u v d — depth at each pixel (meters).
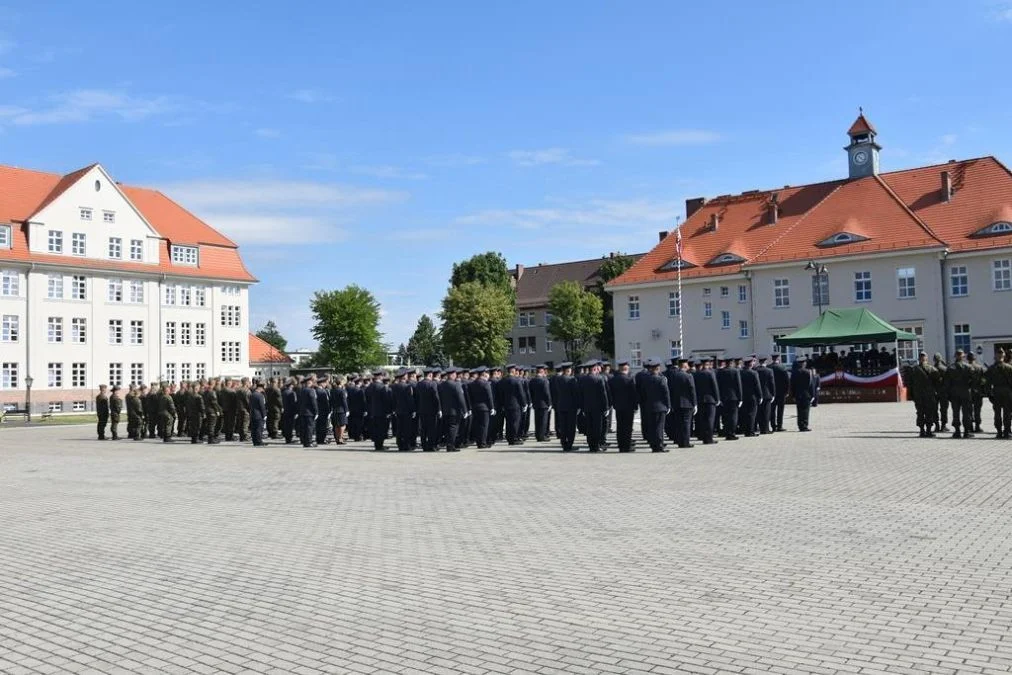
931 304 52.00
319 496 14.82
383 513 12.76
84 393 62.38
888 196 56.41
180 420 33.31
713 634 6.58
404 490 15.23
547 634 6.73
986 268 50.69
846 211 57.44
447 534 10.95
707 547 9.66
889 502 12.23
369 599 7.96
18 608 8.09
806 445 21.03
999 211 51.06
